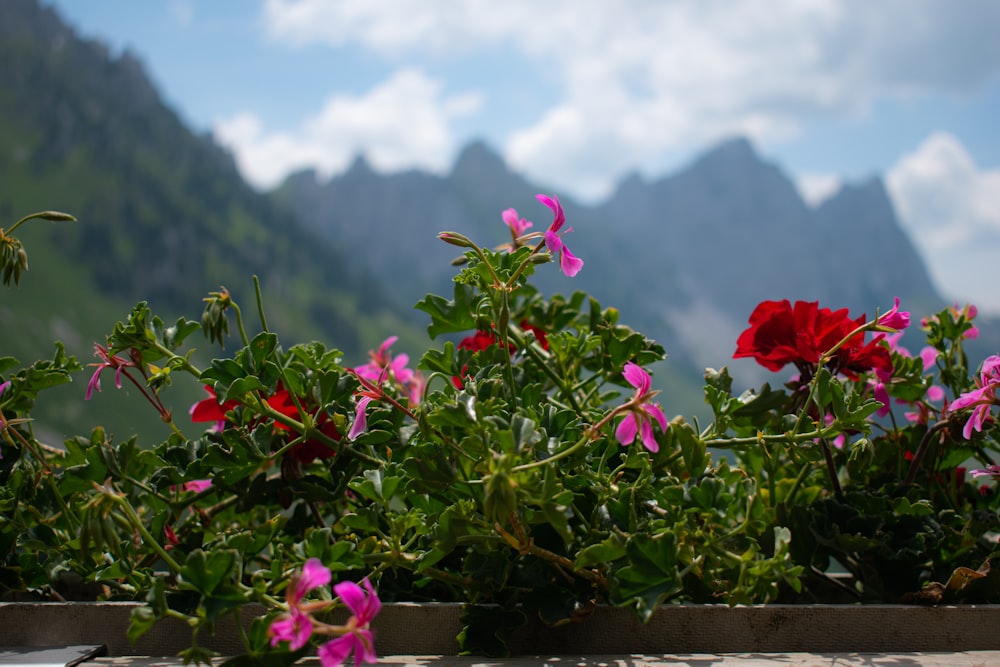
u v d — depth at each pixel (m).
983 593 1.46
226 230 130.88
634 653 1.33
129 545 1.47
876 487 1.79
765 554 1.53
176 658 1.32
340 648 1.06
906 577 1.58
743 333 1.81
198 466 1.49
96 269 106.00
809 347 1.67
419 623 1.34
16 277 1.63
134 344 1.61
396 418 1.53
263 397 1.51
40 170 115.81
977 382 1.68
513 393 1.46
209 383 1.60
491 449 1.22
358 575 1.45
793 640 1.34
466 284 1.66
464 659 1.30
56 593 1.66
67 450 1.59
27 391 1.65
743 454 1.89
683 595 1.46
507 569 1.31
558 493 1.19
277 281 126.75
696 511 1.35
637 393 1.23
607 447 1.50
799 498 1.72
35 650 1.31
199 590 1.14
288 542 1.65
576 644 1.35
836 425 1.44
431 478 1.27
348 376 1.48
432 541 1.34
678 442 1.52
